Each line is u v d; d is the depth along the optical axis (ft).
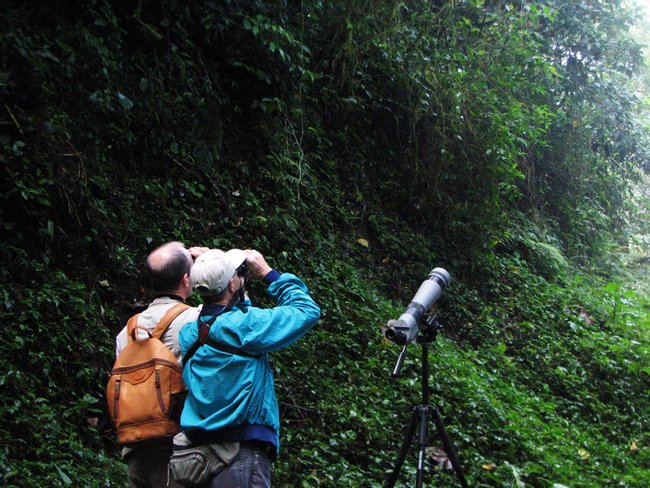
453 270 30.19
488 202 31.04
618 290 33.99
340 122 29.55
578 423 25.03
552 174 41.96
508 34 33.96
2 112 17.38
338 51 28.25
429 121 30.66
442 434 13.53
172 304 10.43
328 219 26.37
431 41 29.60
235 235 22.02
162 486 9.95
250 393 9.26
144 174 21.04
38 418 14.15
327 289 22.97
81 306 16.66
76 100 19.45
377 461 17.42
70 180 18.08
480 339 27.76
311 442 17.37
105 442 15.61
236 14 23.58
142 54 22.09
